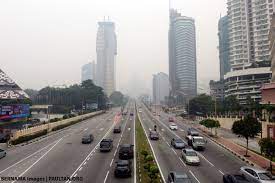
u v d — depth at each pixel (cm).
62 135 6719
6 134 5816
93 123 9950
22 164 3662
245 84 14538
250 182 2520
